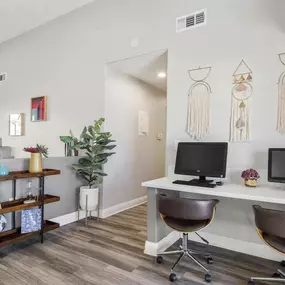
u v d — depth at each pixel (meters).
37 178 3.13
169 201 2.22
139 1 3.50
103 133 3.54
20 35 5.14
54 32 4.52
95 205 3.61
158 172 5.41
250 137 2.66
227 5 2.81
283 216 1.76
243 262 2.46
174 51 3.17
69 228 3.38
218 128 2.85
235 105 2.75
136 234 3.18
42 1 3.92
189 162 2.73
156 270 2.28
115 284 2.05
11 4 3.99
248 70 2.68
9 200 2.81
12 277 2.13
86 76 4.08
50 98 4.58
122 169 4.31
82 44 4.13
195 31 3.01
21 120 5.05
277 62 2.53
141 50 3.46
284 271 2.28
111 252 2.64
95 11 3.96
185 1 3.09
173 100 3.17
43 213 2.94
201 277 2.18
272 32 2.55
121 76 4.24
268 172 2.39
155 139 5.29
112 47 3.76
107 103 3.92
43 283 2.05
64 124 4.37
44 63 4.68
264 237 1.95
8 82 5.42
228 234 2.79
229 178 2.76
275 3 2.54
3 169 2.52
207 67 2.92
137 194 4.74
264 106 2.59
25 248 2.71
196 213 2.13
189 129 3.03
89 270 2.27
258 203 2.62
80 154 3.96
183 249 2.37
